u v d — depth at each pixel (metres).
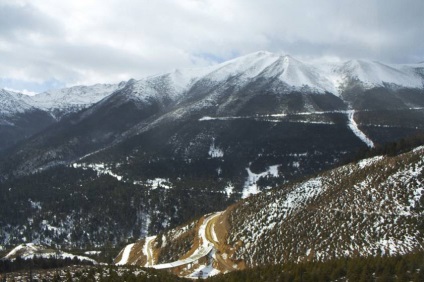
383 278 89.62
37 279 112.25
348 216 133.62
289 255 131.88
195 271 145.25
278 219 153.25
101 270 120.19
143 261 192.00
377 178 142.88
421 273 88.12
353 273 95.94
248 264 140.88
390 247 115.44
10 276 115.75
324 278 99.06
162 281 113.50
